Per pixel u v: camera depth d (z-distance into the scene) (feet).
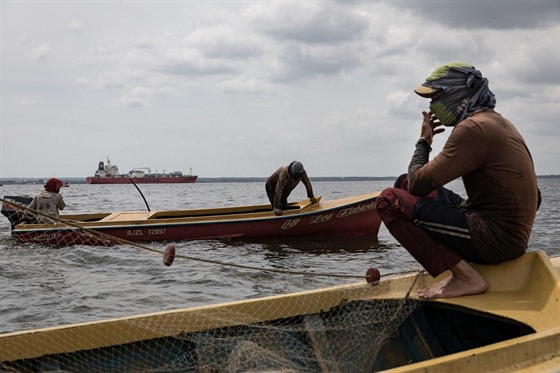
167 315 12.85
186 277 32.35
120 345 12.37
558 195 189.47
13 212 44.34
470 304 12.46
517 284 12.99
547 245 45.91
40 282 31.27
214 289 29.45
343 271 34.99
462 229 12.89
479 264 13.43
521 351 9.88
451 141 12.67
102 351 12.17
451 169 12.59
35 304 26.48
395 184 14.87
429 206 13.17
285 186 46.68
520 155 12.55
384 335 13.82
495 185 12.53
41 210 43.78
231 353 13.05
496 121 12.70
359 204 47.11
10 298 27.58
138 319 12.57
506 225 12.55
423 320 14.34
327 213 46.96
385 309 14.11
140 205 118.83
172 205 120.67
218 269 33.96
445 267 13.19
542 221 69.05
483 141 12.41
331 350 13.91
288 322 13.96
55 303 26.68
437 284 13.67
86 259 38.24
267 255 40.75
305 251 42.50
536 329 11.09
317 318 14.25
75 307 25.95
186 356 12.93
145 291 29.09
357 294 14.66
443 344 13.80
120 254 40.01
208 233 46.37
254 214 46.65
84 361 11.98
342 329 14.10
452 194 14.70
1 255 39.27
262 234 46.96
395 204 13.48
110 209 102.17
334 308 14.53
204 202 136.77
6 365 11.18
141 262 37.14
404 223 13.44
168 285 30.53
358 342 13.93
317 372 13.43
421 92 13.53
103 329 12.21
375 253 41.96
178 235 45.93
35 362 11.50
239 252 41.78
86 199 155.02
